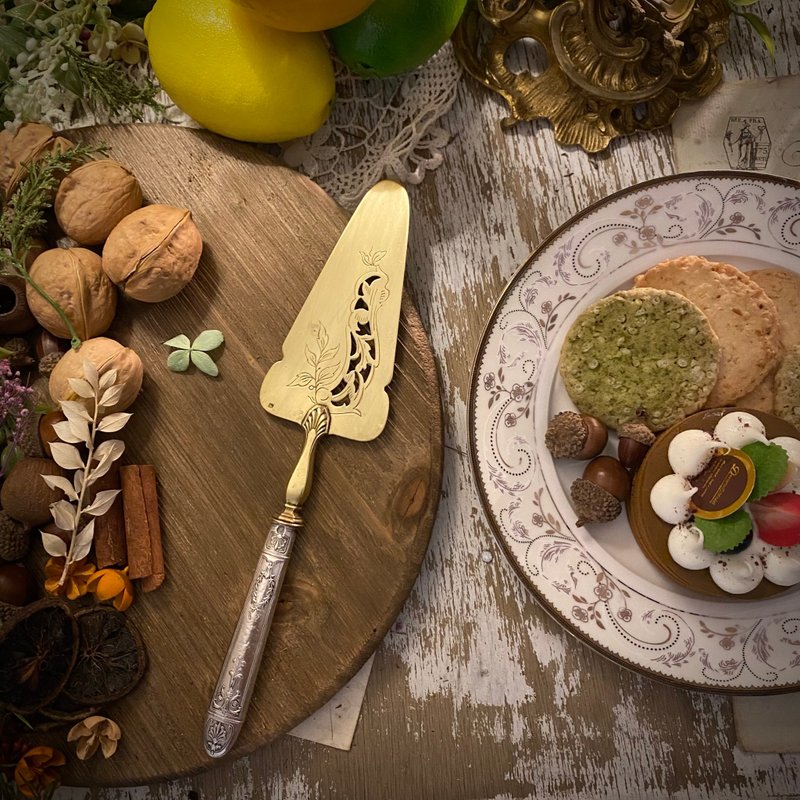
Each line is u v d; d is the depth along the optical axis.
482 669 0.51
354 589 0.49
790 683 0.48
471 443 0.49
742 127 0.51
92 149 0.47
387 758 0.51
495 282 0.52
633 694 0.51
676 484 0.47
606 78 0.50
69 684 0.48
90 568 0.48
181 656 0.49
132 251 0.47
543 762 0.51
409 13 0.45
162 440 0.50
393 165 0.51
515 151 0.52
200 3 0.45
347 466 0.49
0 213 0.49
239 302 0.50
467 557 0.51
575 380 0.49
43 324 0.48
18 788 0.48
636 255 0.49
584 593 0.49
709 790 0.50
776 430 0.47
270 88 0.46
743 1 0.48
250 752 0.48
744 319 0.48
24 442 0.48
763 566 0.47
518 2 0.50
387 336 0.49
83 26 0.50
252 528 0.50
